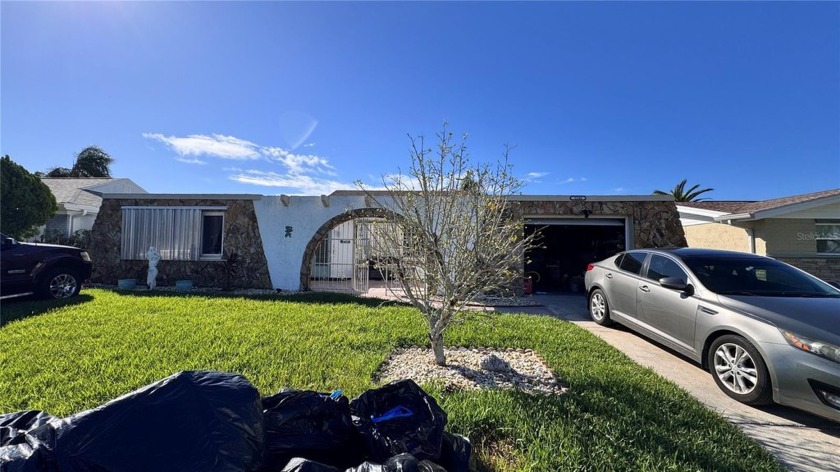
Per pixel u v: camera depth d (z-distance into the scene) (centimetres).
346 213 1143
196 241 1166
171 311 741
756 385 400
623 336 666
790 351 379
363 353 502
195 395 200
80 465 167
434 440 248
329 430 249
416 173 493
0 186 1402
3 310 723
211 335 568
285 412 243
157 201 1193
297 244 1155
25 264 829
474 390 393
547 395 383
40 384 385
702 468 278
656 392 403
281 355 488
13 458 167
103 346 512
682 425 341
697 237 1816
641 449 295
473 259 454
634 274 651
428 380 418
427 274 465
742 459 291
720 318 452
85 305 784
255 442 203
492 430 320
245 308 785
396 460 197
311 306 818
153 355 476
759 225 1477
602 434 313
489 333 613
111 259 1198
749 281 509
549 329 658
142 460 172
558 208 1146
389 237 493
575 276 1316
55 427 182
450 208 473
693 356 493
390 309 794
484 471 274
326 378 416
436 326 471
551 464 274
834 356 354
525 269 1462
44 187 1571
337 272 1352
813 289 491
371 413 268
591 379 426
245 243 1166
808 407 364
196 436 184
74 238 1695
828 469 294
